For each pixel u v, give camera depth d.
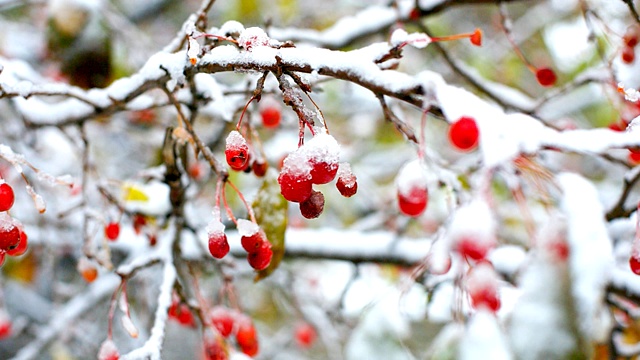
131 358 0.47
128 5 1.23
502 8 0.62
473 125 0.38
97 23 0.78
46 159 0.87
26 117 0.58
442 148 1.16
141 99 0.53
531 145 0.37
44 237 0.79
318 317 0.94
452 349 0.38
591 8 0.61
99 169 0.97
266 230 0.49
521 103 0.69
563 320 0.36
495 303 0.37
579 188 0.37
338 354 0.89
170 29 1.40
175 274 0.52
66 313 0.84
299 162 0.41
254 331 0.56
